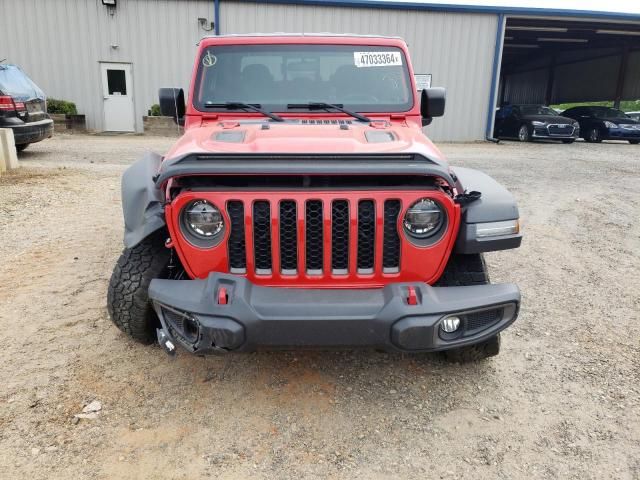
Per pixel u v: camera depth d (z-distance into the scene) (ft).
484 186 10.36
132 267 10.80
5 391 10.37
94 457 8.77
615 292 15.85
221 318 8.60
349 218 9.12
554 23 75.00
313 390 10.80
